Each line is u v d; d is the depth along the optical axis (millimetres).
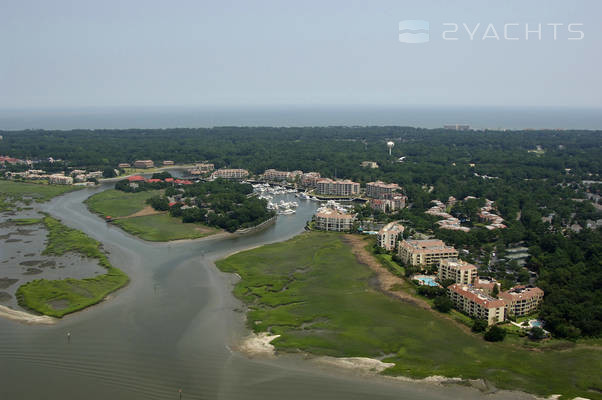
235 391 173125
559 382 177250
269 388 174875
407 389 174375
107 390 172875
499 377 180625
